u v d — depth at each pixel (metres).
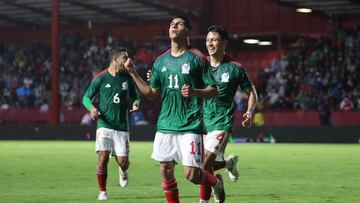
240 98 74.56
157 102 75.81
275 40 86.44
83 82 88.81
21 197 21.72
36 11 95.00
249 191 23.55
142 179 28.17
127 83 21.89
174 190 16.52
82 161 39.31
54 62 78.25
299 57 81.19
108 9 92.81
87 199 21.17
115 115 21.78
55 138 76.31
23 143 66.50
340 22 86.88
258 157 43.78
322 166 35.94
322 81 76.50
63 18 99.62
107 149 21.55
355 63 77.69
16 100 90.00
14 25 105.50
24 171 32.16
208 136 19.94
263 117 74.25
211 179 17.09
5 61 96.81
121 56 21.81
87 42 95.38
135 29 100.00
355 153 48.38
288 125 69.19
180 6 89.75
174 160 16.41
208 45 20.27
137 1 86.69
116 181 27.22
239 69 20.28
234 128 71.06
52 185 25.66
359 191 23.56
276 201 20.67
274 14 91.69
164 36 86.94
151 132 72.69
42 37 105.00
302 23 90.38
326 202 20.44
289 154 47.16
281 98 76.56
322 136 67.94
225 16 93.06
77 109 83.25
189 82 16.16
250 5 92.56
